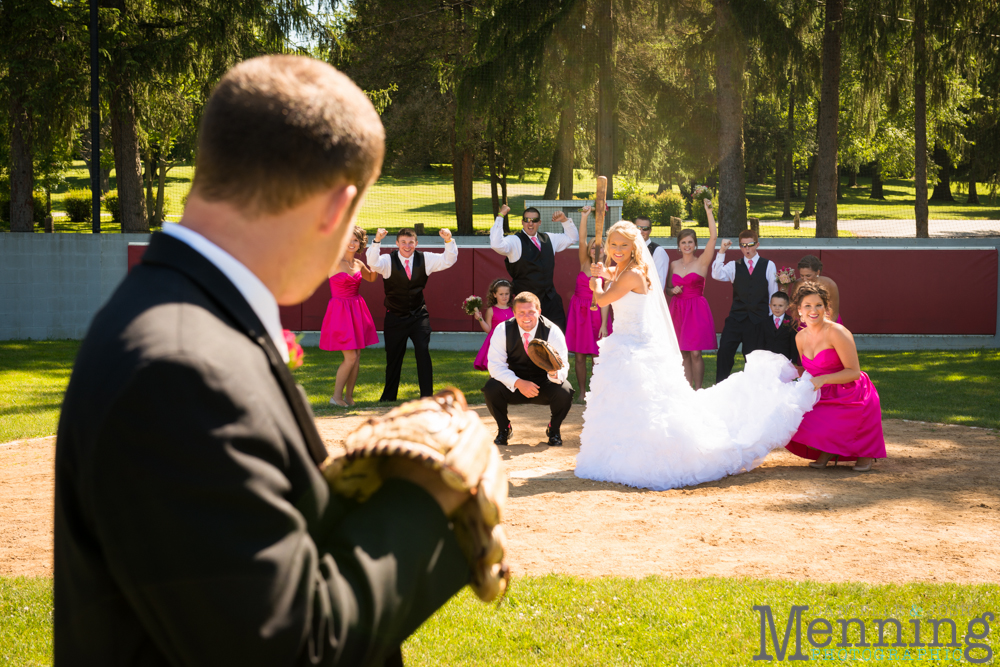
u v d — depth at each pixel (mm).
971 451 6848
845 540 4586
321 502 905
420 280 9211
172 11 20000
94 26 16141
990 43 19953
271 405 853
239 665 758
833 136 20219
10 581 3967
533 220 9797
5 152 24078
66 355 13477
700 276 9438
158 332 802
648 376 5949
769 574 4082
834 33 19719
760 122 42156
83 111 18578
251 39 19500
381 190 44438
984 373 11836
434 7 25062
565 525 4922
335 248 968
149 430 751
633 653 3209
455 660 3193
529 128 26219
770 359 6348
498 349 7176
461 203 29219
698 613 3545
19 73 17859
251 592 753
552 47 18406
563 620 3500
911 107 35688
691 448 5852
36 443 7359
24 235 15695
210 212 902
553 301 9992
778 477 6047
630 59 21172
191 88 22312
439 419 1008
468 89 19109
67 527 820
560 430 7895
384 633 858
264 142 861
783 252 14945
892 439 7352
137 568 749
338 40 21547
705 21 19281
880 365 12742
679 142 21312
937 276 14836
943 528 4785
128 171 20562
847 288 14938
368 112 951
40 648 3270
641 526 4891
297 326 15195
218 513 759
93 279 16109
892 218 40562
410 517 916
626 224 6133
